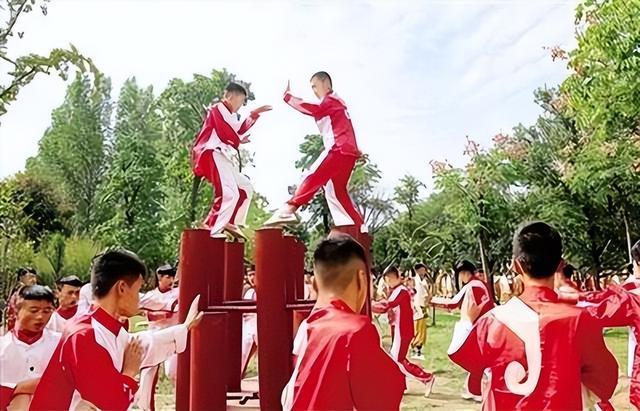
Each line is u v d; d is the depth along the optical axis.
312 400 2.80
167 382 10.02
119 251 3.64
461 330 3.81
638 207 22.08
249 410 6.44
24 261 15.34
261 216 26.78
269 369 5.60
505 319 3.21
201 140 6.83
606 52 11.23
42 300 4.43
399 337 9.24
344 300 3.08
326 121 6.55
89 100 45.50
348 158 6.41
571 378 3.01
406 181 40.06
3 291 10.23
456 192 25.70
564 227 23.22
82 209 43.62
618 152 17.41
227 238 7.14
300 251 7.79
